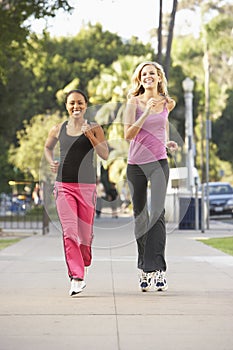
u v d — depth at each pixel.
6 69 27.64
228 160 72.50
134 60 53.66
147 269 9.74
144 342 6.64
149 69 9.82
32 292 9.77
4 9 25.55
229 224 31.88
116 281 10.97
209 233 24.30
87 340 6.72
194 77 70.56
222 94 71.69
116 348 6.40
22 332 7.08
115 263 13.71
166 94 9.95
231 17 71.31
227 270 12.45
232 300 9.05
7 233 24.78
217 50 71.31
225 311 8.23
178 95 65.00
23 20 25.78
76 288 9.39
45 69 62.81
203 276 11.58
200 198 26.77
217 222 34.31
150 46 66.44
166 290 9.90
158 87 9.96
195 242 19.48
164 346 6.48
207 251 16.45
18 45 27.53
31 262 13.95
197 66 73.19
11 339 6.77
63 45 65.31
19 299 9.14
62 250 16.95
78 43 65.56
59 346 6.48
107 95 53.66
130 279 11.22
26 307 8.52
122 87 53.12
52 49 34.34
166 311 8.23
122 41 66.38
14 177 51.59
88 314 8.05
